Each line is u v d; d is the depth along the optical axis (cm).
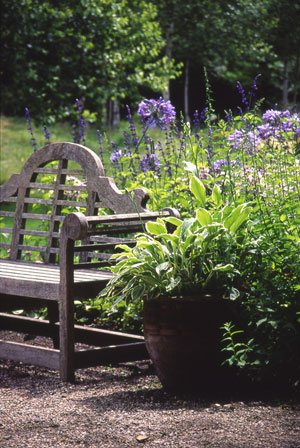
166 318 300
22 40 1295
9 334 466
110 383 329
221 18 2417
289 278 317
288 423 249
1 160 1844
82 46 1342
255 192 362
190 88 3161
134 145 486
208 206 396
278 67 2480
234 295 298
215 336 300
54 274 371
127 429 248
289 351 311
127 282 317
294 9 2109
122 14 1549
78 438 239
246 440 230
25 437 241
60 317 326
